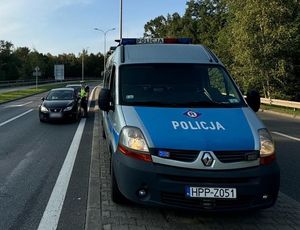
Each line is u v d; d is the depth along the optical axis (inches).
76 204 235.6
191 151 187.2
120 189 202.1
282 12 1238.3
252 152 190.4
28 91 1835.6
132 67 252.1
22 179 291.9
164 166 188.4
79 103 727.1
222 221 206.8
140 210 218.4
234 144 190.2
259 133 200.1
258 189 189.6
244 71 1328.7
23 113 834.8
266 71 1305.4
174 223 202.5
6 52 3531.0
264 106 1137.4
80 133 539.5
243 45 1300.4
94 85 2878.9
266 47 1259.2
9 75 3430.1
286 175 313.7
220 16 2335.1
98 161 343.6
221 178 186.2
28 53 4146.2
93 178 283.4
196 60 259.3
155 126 200.1
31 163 346.3
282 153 407.8
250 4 1259.8
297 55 1315.2
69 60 5034.5
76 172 313.7
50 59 4672.7
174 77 246.7
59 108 657.6
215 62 259.9
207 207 187.9
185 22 2783.0
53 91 743.1
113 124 236.7
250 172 188.9
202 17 2461.9
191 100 232.1
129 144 197.9
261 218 211.5
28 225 203.8
